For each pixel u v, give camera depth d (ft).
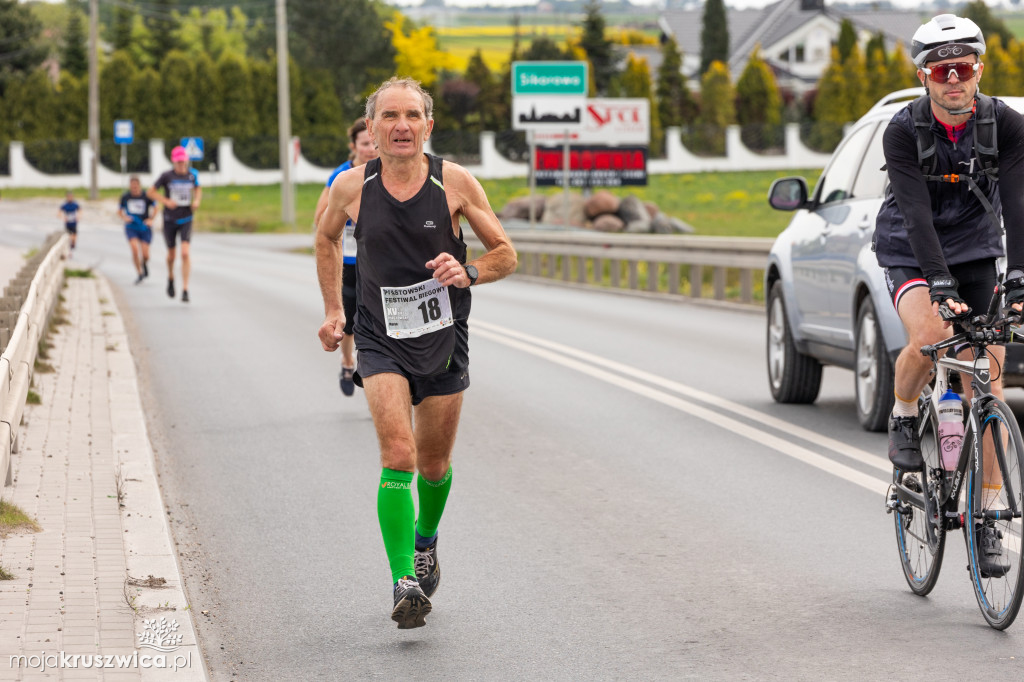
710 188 619.26
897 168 53.72
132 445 82.07
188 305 193.26
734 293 203.31
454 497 74.02
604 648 49.03
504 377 119.24
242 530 67.31
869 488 74.54
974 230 55.47
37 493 68.18
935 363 53.21
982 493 49.88
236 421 98.02
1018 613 51.60
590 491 75.10
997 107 53.11
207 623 52.70
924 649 47.93
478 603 54.90
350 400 107.45
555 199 400.26
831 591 55.62
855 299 90.02
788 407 102.89
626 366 126.11
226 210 581.94
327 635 51.13
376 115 49.75
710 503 71.72
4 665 43.80
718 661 47.26
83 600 50.78
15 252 293.84
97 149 595.88
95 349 128.98
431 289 50.19
